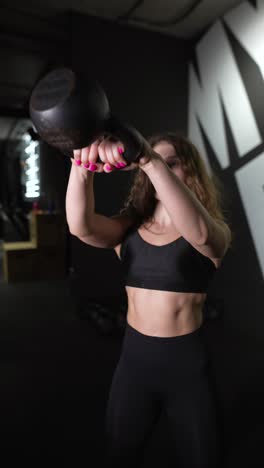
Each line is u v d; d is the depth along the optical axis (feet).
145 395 3.16
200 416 2.99
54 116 1.74
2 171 35.22
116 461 3.25
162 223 3.28
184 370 3.02
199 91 12.57
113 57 12.17
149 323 3.13
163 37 12.78
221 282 11.87
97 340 10.03
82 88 1.74
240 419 6.59
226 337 10.43
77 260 12.31
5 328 10.97
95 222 3.06
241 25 10.37
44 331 10.72
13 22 12.31
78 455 5.55
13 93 20.70
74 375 8.07
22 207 26.27
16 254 17.15
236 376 8.16
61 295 14.78
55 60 15.37
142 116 12.68
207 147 12.18
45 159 20.57
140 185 3.44
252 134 10.16
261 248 10.12
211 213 3.48
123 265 3.43
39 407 6.85
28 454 5.56
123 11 11.54
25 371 8.25
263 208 9.94
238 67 10.56
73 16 11.56
